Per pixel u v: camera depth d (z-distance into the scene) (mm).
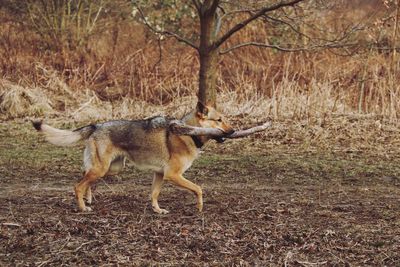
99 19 21484
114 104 17109
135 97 17266
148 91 17734
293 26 15062
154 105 17109
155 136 8766
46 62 19625
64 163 11984
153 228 8008
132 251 7312
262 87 17094
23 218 8469
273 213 8766
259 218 8531
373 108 15891
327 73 17047
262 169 11570
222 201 9430
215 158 12328
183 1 17125
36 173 11273
